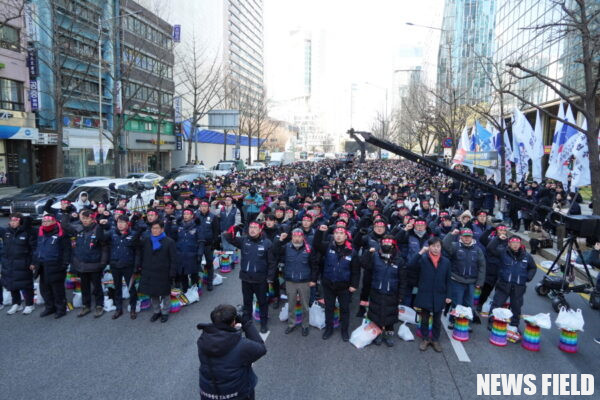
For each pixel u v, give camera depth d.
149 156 42.66
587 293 7.25
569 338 5.59
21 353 5.38
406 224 7.36
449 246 6.42
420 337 6.05
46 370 4.97
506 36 32.16
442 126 28.30
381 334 5.80
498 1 34.03
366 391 4.59
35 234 6.70
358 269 5.73
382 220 6.30
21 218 6.53
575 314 5.64
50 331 6.07
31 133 24.98
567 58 22.83
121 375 4.87
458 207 17.84
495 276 6.55
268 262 6.05
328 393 4.54
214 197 16.00
